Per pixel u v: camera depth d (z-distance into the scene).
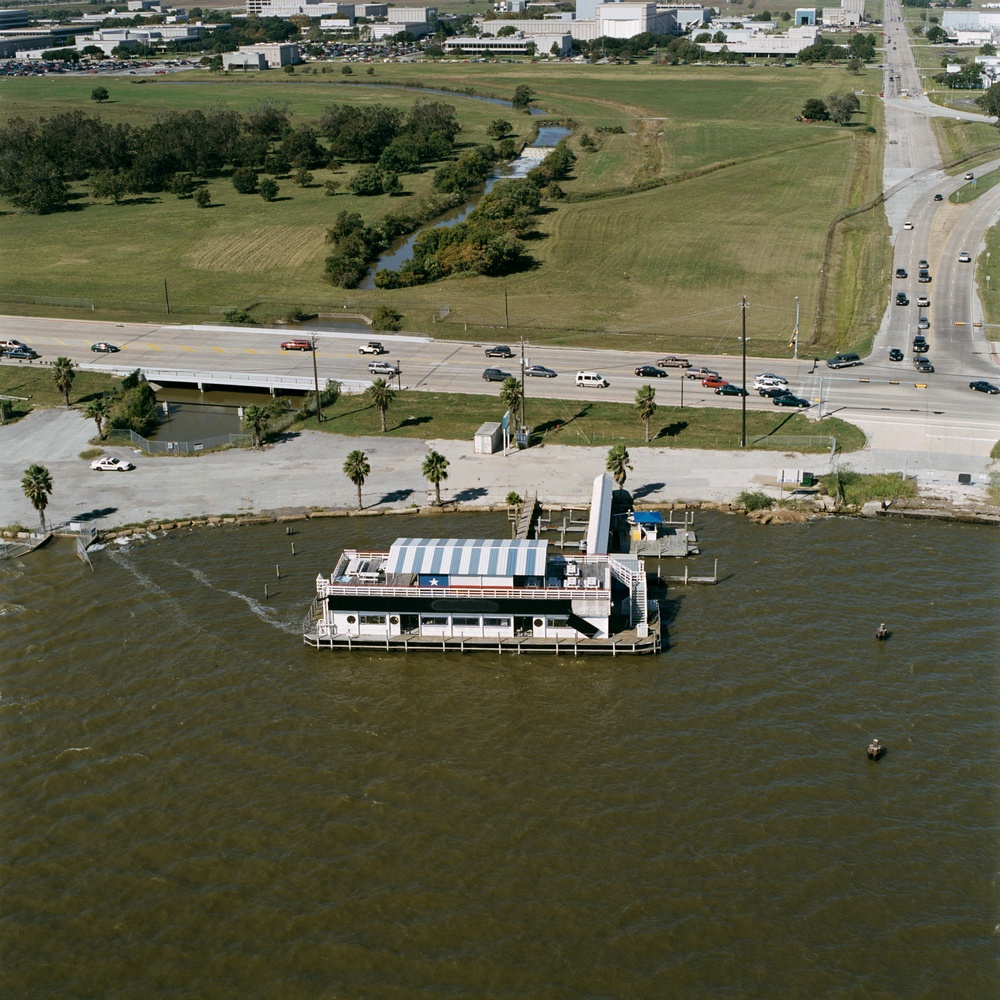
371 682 116.44
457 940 83.94
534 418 180.88
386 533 146.50
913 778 99.19
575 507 151.88
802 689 111.88
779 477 154.75
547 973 81.00
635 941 83.50
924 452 164.25
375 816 96.50
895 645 118.44
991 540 141.00
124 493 159.00
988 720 106.25
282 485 160.50
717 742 104.75
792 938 83.50
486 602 121.75
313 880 89.81
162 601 130.88
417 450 170.75
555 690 114.31
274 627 125.75
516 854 91.94
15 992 80.69
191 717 109.88
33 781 101.00
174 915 86.81
